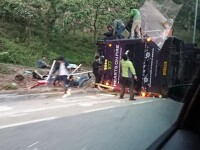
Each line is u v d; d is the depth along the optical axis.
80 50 30.22
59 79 15.66
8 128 7.86
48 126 8.08
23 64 23.88
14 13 26.73
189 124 3.28
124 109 10.63
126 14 29.61
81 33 33.22
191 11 25.41
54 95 15.11
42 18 28.84
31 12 27.25
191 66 14.67
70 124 8.29
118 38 18.12
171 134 3.27
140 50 16.28
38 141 6.70
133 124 7.24
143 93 16.05
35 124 8.32
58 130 7.63
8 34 27.23
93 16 29.89
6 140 6.77
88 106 11.65
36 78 18.48
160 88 15.49
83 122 8.50
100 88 17.98
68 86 15.64
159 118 5.68
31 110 10.62
